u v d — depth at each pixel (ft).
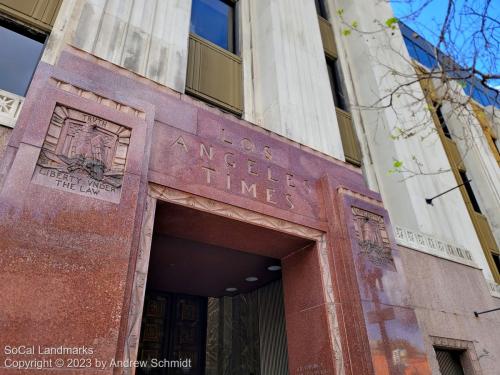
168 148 18.42
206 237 20.75
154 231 19.66
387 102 37.78
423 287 26.84
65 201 13.51
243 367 29.17
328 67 42.29
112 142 16.01
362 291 20.21
